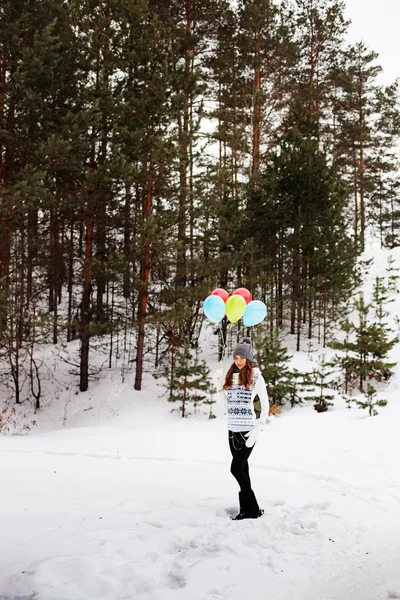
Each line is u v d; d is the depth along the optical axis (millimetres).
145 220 16594
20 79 15148
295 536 4297
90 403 17781
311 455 8227
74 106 17594
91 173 16766
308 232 20625
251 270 20000
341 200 22984
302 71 28547
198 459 8266
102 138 18047
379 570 3342
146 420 15164
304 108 24359
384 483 6379
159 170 17094
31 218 18312
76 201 17125
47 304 25359
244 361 5344
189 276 20062
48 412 17688
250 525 4555
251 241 19375
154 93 17328
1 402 18297
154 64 18016
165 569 3516
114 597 3057
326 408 14109
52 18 17141
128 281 18234
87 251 18438
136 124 17703
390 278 24750
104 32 18109
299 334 20547
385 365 14961
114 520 4641
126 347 23109
